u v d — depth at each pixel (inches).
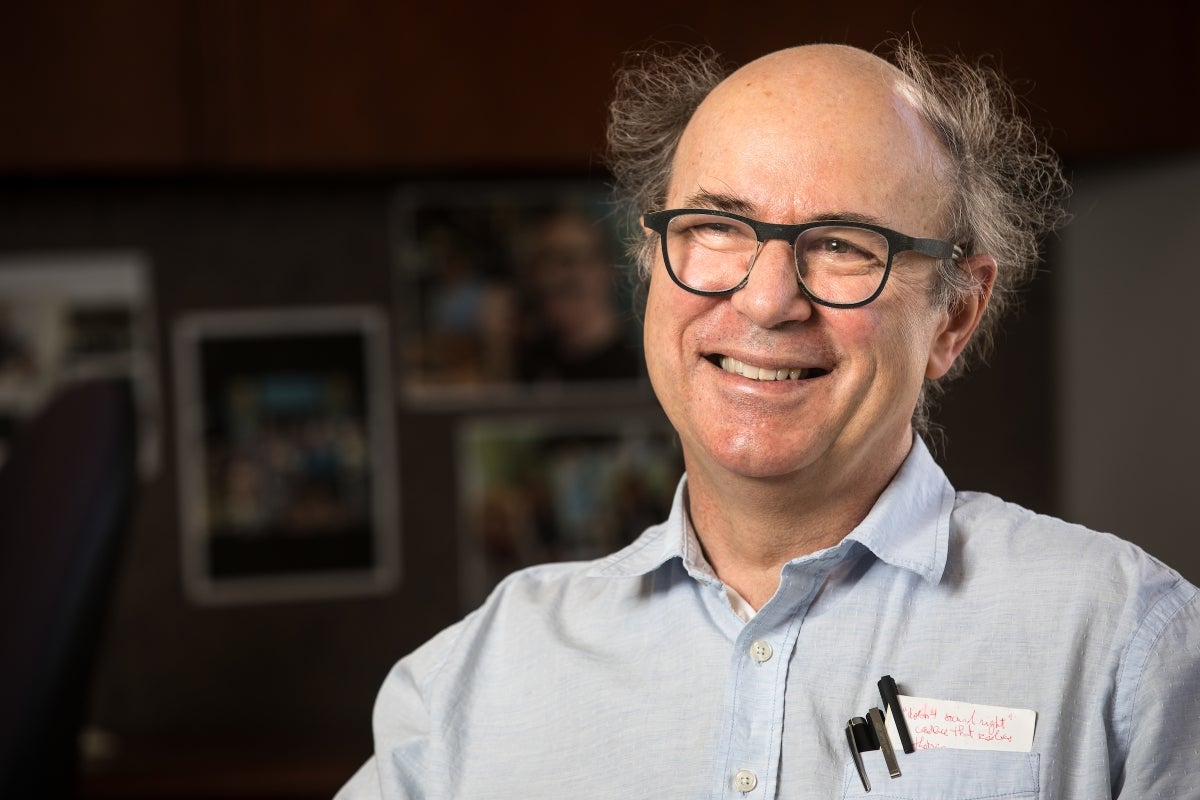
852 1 116.5
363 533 143.1
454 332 142.4
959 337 59.8
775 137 52.9
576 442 143.9
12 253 137.7
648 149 67.4
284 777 127.9
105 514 85.4
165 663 141.3
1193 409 121.5
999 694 52.2
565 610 62.7
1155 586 53.1
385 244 141.5
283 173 123.0
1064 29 118.2
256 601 142.3
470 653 62.6
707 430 54.5
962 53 116.9
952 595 55.1
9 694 76.7
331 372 141.6
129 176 122.7
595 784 56.4
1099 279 136.1
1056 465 144.6
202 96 117.5
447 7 118.6
